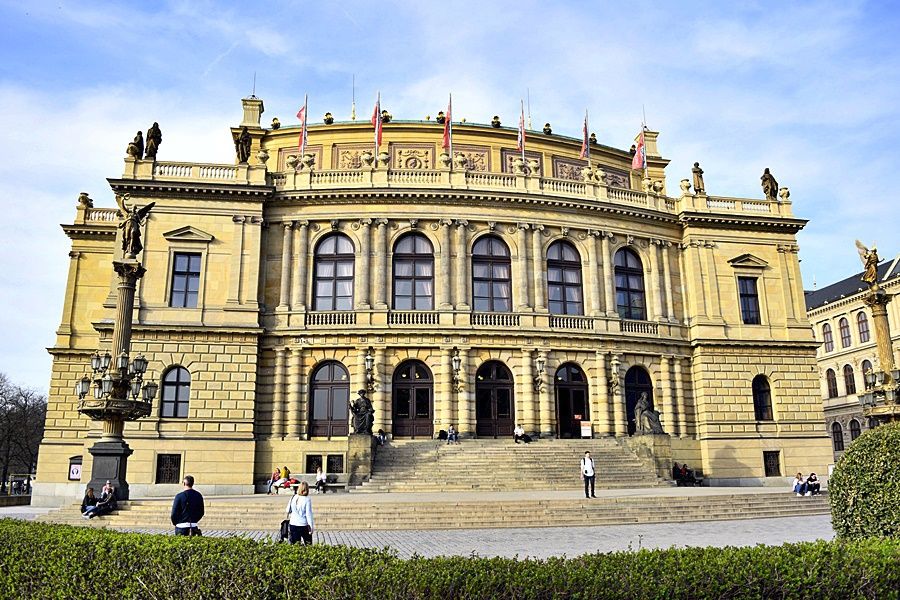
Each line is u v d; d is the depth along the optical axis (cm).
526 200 5469
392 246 5341
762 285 5909
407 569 1073
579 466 4547
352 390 5041
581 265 5612
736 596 1051
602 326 5441
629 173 6894
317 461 4912
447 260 5322
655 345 5581
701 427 5541
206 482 4703
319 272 5331
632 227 5778
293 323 5131
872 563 1124
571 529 2988
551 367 5275
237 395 4888
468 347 5153
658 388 5553
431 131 6309
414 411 5081
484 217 5438
